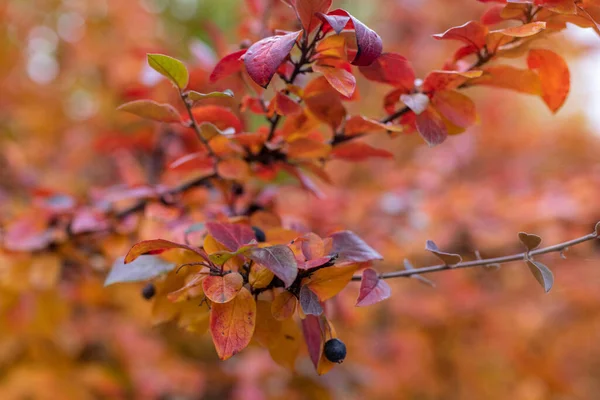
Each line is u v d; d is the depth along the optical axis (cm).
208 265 52
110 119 131
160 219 65
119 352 117
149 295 59
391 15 181
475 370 145
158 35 151
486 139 169
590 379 197
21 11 145
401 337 136
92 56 137
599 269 128
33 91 142
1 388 99
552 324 155
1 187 106
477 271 149
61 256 70
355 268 52
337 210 100
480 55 57
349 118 59
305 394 107
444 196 119
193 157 62
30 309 85
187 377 116
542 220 106
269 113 58
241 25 72
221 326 51
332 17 52
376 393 128
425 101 56
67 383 105
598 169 131
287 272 50
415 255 119
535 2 55
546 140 179
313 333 54
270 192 68
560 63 57
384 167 166
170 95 69
